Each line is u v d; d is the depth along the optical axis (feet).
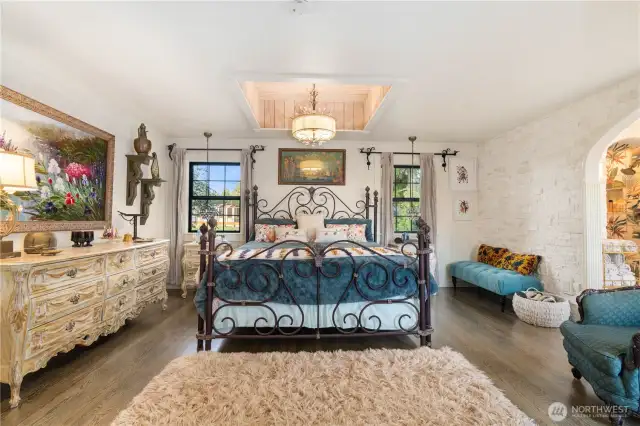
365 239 13.60
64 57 7.41
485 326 9.42
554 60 7.50
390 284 7.73
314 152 15.15
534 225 12.00
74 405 5.32
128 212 11.22
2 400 5.42
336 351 7.24
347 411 5.00
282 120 13.44
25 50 7.01
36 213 7.26
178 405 5.16
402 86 8.93
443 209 15.55
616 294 6.03
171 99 10.02
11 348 5.26
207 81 8.71
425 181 15.15
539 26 6.18
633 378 4.62
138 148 11.08
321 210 15.14
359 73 8.20
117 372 6.46
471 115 11.44
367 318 7.75
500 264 12.95
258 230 13.69
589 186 9.75
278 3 5.51
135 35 6.53
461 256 15.55
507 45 6.86
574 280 10.18
